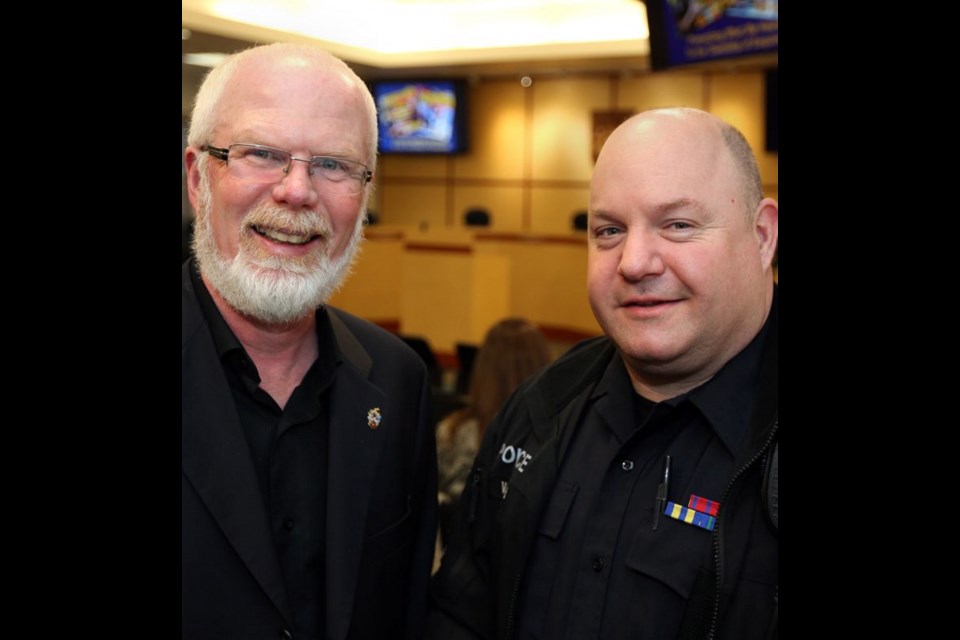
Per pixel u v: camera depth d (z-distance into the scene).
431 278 8.75
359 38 10.21
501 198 12.70
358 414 1.57
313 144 1.42
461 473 2.52
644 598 1.33
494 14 10.14
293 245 1.44
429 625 1.64
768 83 10.10
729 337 1.36
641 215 1.33
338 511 1.50
